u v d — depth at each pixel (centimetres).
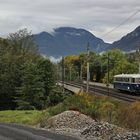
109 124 3294
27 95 7950
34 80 8050
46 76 8650
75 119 4088
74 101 5184
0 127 4156
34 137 3164
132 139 2681
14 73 8850
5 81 8762
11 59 9188
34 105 7956
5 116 5800
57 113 4931
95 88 11188
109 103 4941
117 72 15188
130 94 8962
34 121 4731
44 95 8294
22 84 8169
